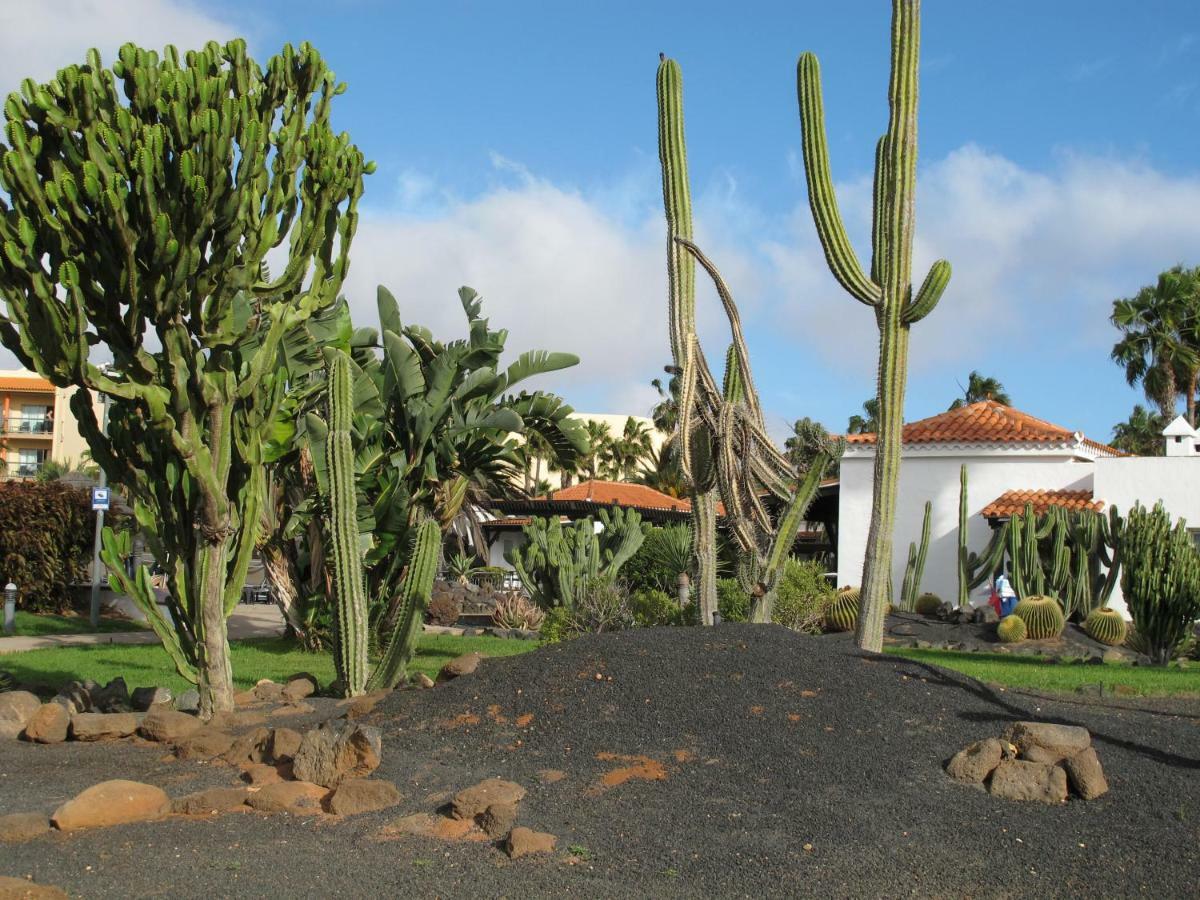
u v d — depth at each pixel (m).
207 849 5.75
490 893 5.13
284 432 14.18
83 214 8.16
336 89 9.84
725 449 10.44
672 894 5.11
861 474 22.97
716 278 10.75
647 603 15.27
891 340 10.41
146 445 9.39
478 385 15.46
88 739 8.55
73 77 8.17
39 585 21.89
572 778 6.82
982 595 21.23
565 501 31.88
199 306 8.68
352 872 5.41
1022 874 5.26
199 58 8.25
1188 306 37.50
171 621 10.62
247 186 8.43
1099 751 6.98
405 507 14.34
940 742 7.07
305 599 16.59
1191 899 4.96
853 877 5.26
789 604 15.25
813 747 7.01
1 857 5.58
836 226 10.62
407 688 9.45
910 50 10.38
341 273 9.96
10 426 48.66
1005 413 23.80
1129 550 15.88
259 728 8.07
